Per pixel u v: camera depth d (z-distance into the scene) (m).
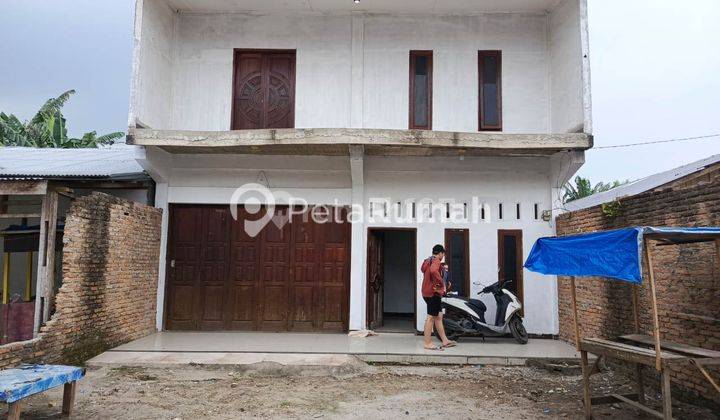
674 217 5.74
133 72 8.43
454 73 9.67
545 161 9.57
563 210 9.40
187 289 9.55
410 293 12.36
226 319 9.49
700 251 5.29
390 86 9.66
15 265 10.65
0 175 8.92
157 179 9.47
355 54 9.66
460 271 9.51
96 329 7.33
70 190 7.26
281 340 8.55
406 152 9.20
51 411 5.16
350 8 9.62
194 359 7.20
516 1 9.34
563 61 9.12
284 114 9.70
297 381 6.53
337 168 9.72
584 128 8.43
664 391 4.25
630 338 5.34
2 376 4.54
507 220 9.52
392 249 12.48
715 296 5.08
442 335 8.05
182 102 9.72
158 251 9.45
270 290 9.55
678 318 5.61
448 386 6.34
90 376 6.50
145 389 6.00
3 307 7.27
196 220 9.68
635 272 4.11
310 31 9.77
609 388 6.23
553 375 6.93
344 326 9.47
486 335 8.48
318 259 9.61
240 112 9.75
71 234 6.70
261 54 9.83
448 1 9.34
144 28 8.70
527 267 5.68
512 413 5.28
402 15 9.74
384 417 5.11
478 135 8.52
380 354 7.51
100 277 7.39
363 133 8.41
